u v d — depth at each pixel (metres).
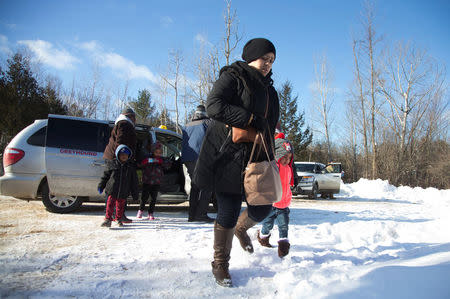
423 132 30.81
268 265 2.81
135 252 3.11
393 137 30.92
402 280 1.81
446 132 31.22
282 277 2.36
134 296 2.05
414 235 4.55
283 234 3.14
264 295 2.13
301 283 2.09
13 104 22.38
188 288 2.21
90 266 2.63
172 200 6.12
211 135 2.44
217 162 2.35
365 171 32.50
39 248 3.20
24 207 6.23
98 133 5.87
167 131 6.99
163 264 2.73
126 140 4.46
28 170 5.51
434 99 30.95
